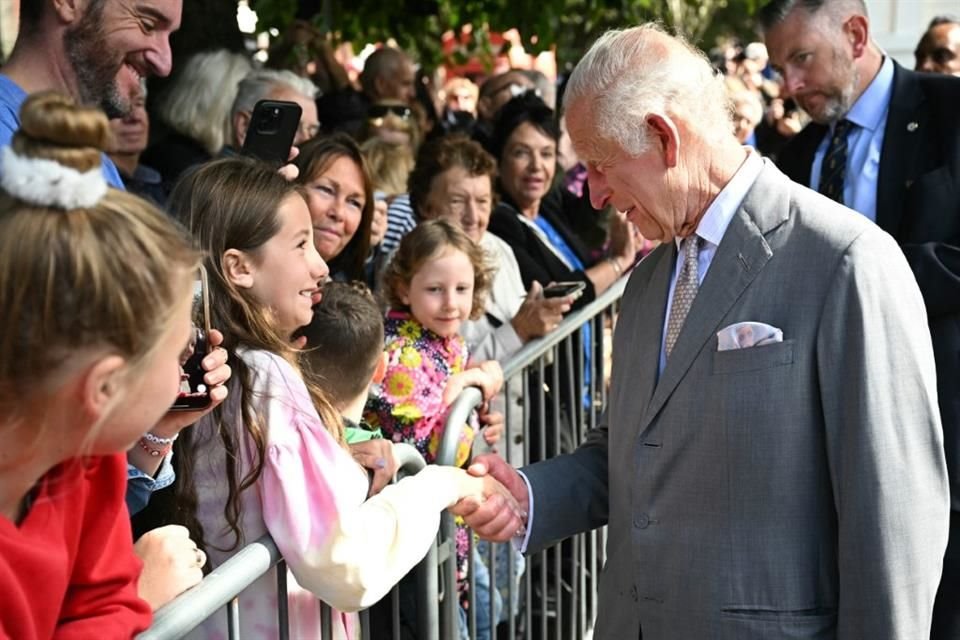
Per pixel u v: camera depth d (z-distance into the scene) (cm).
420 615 251
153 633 154
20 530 134
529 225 439
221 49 432
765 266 220
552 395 374
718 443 221
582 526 265
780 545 219
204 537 206
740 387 218
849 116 367
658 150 223
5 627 130
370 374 264
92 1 235
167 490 206
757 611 220
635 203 229
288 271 220
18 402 124
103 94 244
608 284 449
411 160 508
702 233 228
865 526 208
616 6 686
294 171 256
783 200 224
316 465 200
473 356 354
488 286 348
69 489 140
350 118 543
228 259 215
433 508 219
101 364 123
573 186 590
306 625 215
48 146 121
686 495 227
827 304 213
